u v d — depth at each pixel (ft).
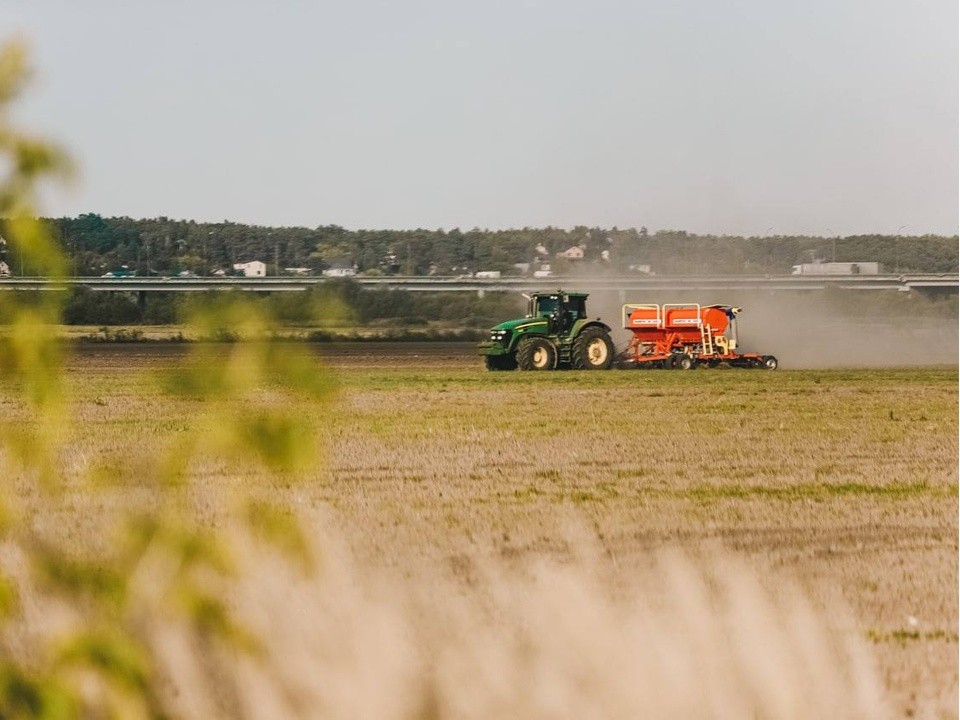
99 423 285.43
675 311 530.27
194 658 49.34
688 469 216.95
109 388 409.69
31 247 32.27
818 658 79.51
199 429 34.99
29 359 33.24
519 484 196.24
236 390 34.14
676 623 80.89
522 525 155.22
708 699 69.46
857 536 154.10
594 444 254.06
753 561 133.90
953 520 166.09
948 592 121.08
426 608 78.13
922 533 156.66
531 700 64.03
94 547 37.19
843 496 186.70
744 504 177.78
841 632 99.19
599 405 348.59
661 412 326.85
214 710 50.21
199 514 97.76
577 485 195.72
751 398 373.20
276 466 35.06
